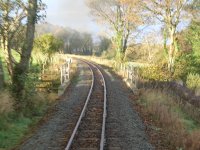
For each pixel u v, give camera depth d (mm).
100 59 79188
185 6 37625
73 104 22859
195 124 20531
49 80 30812
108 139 14242
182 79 37594
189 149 13156
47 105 22078
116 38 59562
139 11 39719
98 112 19922
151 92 26625
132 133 15352
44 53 44250
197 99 25688
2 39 19688
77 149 12734
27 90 19594
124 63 49844
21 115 17328
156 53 55500
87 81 36844
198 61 42750
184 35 43906
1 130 14836
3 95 16703
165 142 14164
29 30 19766
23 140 14180
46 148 12938
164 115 18625
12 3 19453
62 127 16328
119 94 27750
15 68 19422
